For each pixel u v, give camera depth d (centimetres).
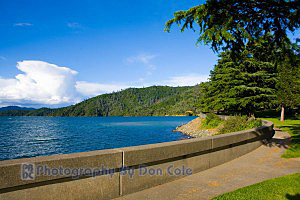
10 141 3431
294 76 2862
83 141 3216
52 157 347
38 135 4306
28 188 314
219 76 3753
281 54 684
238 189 436
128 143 2908
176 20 561
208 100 5131
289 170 592
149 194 425
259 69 3394
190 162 561
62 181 346
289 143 1016
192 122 4922
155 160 463
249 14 588
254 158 750
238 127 1516
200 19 530
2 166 286
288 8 543
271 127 1196
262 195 397
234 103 3428
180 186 472
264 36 642
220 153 671
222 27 523
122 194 418
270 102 3222
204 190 444
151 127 5934
